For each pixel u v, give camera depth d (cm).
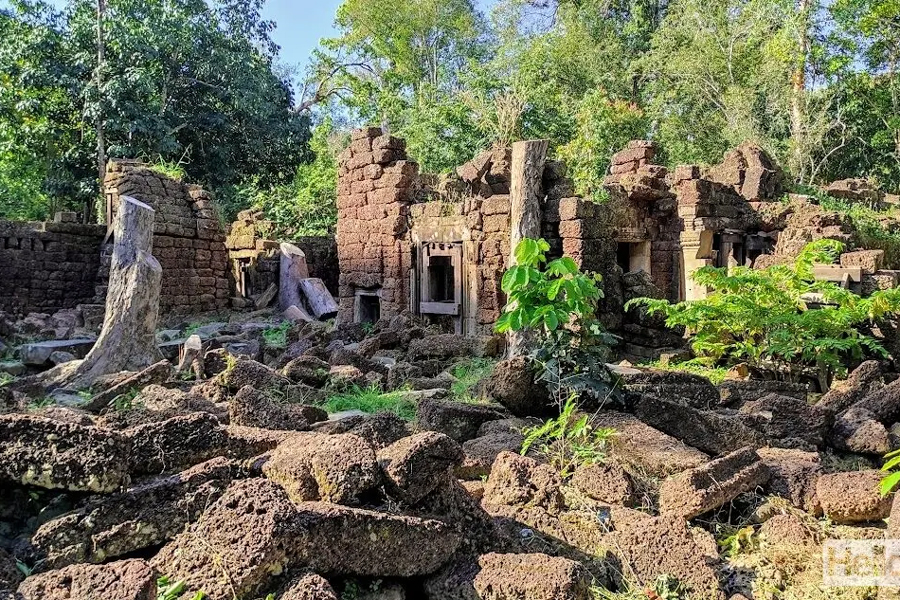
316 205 2525
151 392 641
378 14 3762
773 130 2825
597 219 1266
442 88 3684
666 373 762
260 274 2156
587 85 3081
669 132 2905
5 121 2316
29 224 1841
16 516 341
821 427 590
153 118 2275
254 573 289
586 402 636
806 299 1034
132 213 977
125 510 329
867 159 3019
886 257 1672
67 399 808
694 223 1513
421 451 368
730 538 420
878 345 907
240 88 2586
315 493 363
